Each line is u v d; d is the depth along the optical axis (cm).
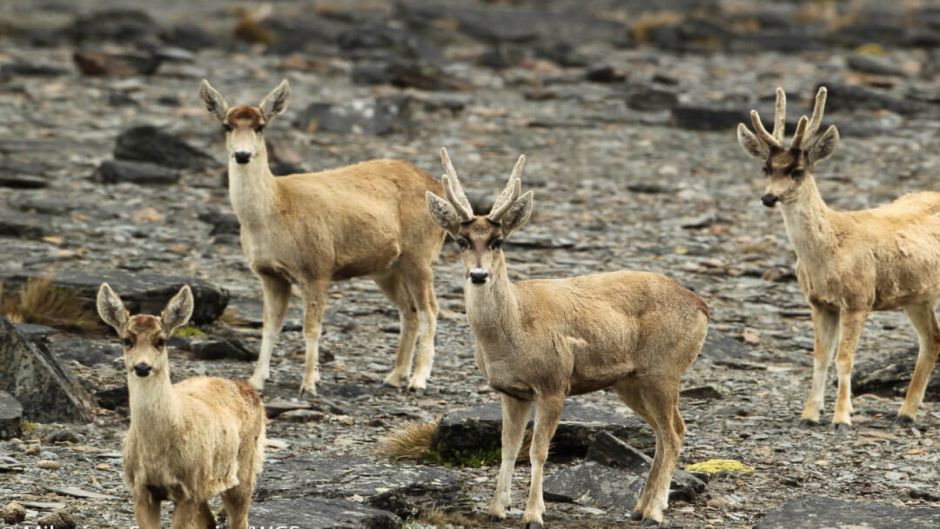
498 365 3622
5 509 3462
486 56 14925
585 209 8450
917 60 16425
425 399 5016
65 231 7325
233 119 4884
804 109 11856
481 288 3569
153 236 7375
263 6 19075
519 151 10194
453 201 3616
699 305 3778
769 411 5000
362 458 4100
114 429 4459
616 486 3925
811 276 4806
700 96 12950
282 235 4906
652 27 17712
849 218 4844
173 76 13150
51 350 5166
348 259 5031
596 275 3825
